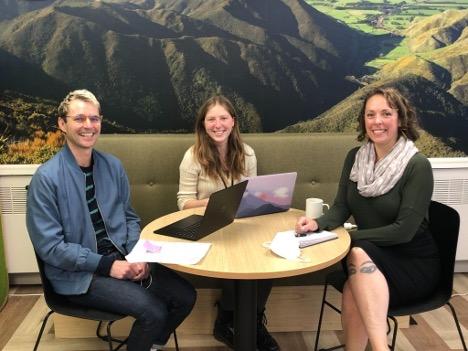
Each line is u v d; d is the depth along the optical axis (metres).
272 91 2.97
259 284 2.11
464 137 3.05
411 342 2.32
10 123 2.85
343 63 2.97
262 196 1.98
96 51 2.85
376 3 2.93
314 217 1.97
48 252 1.69
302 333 2.41
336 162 2.62
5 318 2.57
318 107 3.00
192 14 2.87
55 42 2.81
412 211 1.79
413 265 1.84
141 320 1.70
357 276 1.71
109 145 2.53
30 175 2.79
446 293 1.82
